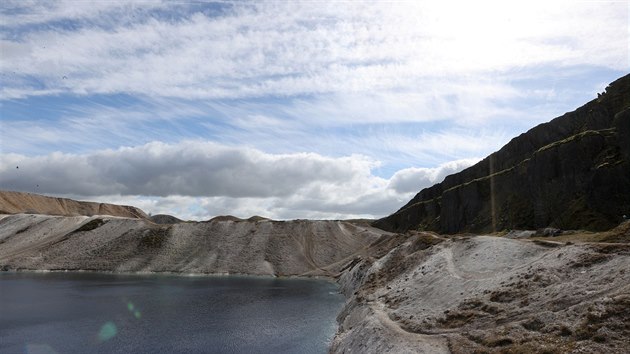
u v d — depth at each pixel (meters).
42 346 57.00
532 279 42.88
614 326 28.94
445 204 189.38
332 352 51.88
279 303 93.50
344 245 188.38
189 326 68.94
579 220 112.06
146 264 167.25
